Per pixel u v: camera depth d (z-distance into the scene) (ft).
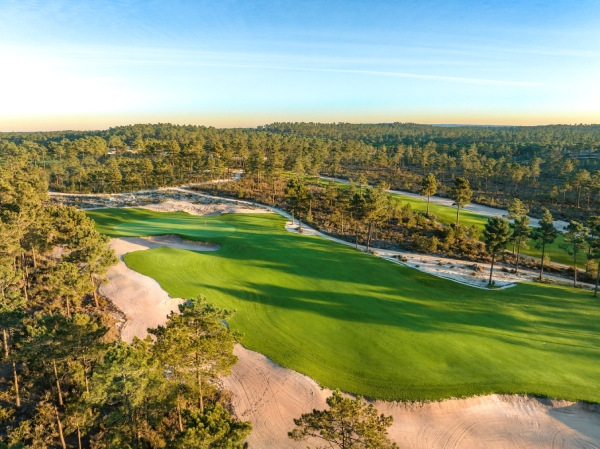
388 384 101.09
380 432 62.95
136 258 188.96
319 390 100.17
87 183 432.66
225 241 225.97
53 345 85.92
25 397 99.76
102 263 143.02
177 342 80.89
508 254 239.50
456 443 86.02
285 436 87.30
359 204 229.45
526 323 136.77
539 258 235.20
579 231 192.34
